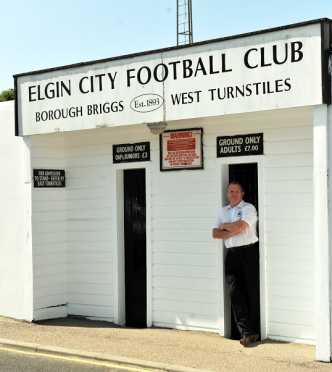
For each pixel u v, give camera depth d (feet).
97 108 25.32
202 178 25.64
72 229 29.81
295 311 22.86
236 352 21.38
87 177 29.37
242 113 21.57
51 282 29.14
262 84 20.89
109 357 20.86
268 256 23.54
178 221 26.32
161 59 23.38
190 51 22.61
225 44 21.72
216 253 25.17
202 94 22.38
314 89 19.66
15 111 28.12
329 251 19.58
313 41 19.67
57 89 26.58
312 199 22.65
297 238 22.93
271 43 20.62
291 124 23.16
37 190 28.58
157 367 19.66
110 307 28.55
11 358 21.45
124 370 19.63
